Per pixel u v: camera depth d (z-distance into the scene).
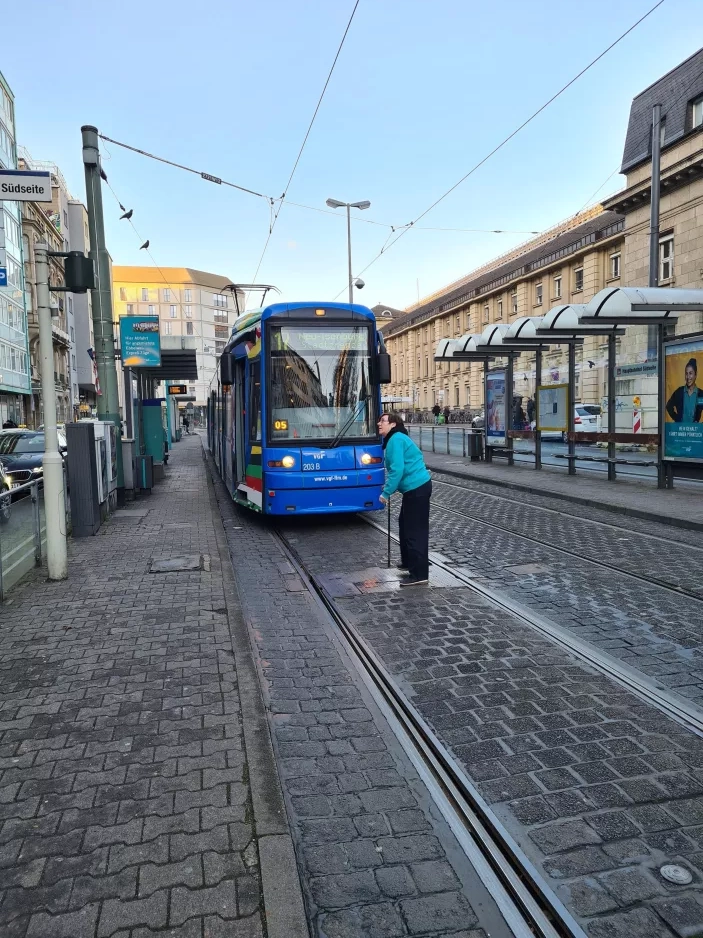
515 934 2.40
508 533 9.67
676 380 12.70
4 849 2.76
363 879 2.69
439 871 2.73
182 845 2.77
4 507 6.39
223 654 4.85
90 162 12.20
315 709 4.20
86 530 9.43
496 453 19.92
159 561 7.79
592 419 26.30
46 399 6.93
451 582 7.10
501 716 4.07
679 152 24.38
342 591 6.82
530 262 46.69
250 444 10.65
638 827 2.99
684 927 2.43
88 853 2.73
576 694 4.35
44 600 6.25
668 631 5.48
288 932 2.31
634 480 14.83
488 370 20.17
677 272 25.09
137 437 18.25
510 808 3.14
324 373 10.17
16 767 3.37
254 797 3.08
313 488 9.95
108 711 3.97
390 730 3.92
